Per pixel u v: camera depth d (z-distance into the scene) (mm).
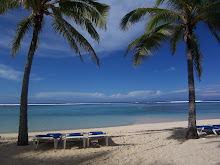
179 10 6793
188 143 5719
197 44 7781
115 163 4074
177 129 8945
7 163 4102
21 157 4535
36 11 5574
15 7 5504
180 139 6395
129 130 9461
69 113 27016
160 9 6324
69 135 5836
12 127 12320
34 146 5352
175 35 7793
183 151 4859
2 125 13359
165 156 4496
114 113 26125
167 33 6961
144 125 11953
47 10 6164
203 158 4207
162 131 8633
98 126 12508
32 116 21391
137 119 17172
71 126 12570
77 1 5934
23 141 5738
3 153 4883
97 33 6715
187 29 6492
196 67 7891
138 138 6945
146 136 7301
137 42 6703
